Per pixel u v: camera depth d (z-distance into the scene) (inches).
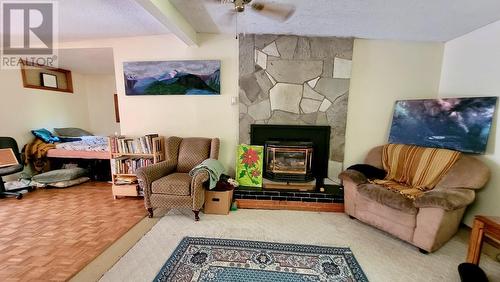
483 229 65.9
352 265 75.9
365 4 85.4
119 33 121.9
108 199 129.0
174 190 102.3
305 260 78.2
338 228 99.6
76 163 167.6
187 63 128.0
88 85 218.1
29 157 156.6
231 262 76.5
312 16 97.3
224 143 135.3
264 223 103.0
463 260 78.7
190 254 80.0
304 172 122.0
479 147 95.4
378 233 95.8
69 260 76.3
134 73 130.9
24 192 135.3
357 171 108.8
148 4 74.7
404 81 127.1
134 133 137.6
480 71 103.0
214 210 111.5
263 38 124.1
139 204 122.2
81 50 139.2
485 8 85.4
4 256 78.3
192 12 97.0
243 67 126.7
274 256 80.0
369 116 130.3
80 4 86.6
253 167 125.1
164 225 100.0
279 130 130.8
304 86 127.0
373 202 95.7
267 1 84.6
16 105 156.5
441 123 107.7
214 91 130.0
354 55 126.2
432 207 78.0
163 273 70.7
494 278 70.0
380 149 122.3
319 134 130.2
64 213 111.0
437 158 99.9
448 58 121.0
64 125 194.5
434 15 92.8
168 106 134.0
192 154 123.3
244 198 119.3
